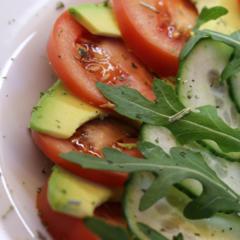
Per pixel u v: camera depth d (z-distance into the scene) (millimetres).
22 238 191
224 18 224
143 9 221
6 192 199
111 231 169
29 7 232
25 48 227
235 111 207
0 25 225
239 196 180
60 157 183
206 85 205
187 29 224
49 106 204
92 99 206
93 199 188
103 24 218
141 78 219
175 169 176
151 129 194
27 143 214
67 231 193
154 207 185
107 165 172
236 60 200
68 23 218
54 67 214
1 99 215
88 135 205
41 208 202
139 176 183
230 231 188
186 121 192
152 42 216
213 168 196
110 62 218
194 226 187
